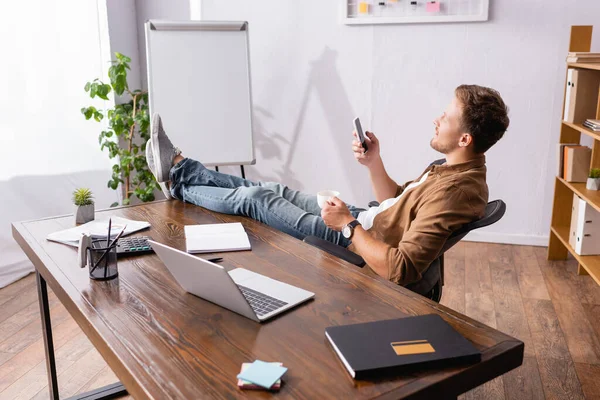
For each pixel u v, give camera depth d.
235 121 3.54
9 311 2.72
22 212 3.15
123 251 1.60
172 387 0.96
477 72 3.44
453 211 1.63
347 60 3.64
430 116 3.59
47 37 3.19
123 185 3.82
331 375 0.99
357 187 3.85
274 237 1.77
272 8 3.70
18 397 2.04
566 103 3.17
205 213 2.07
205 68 3.47
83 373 2.20
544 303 2.75
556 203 3.32
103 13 3.56
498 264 3.27
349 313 1.23
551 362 2.21
